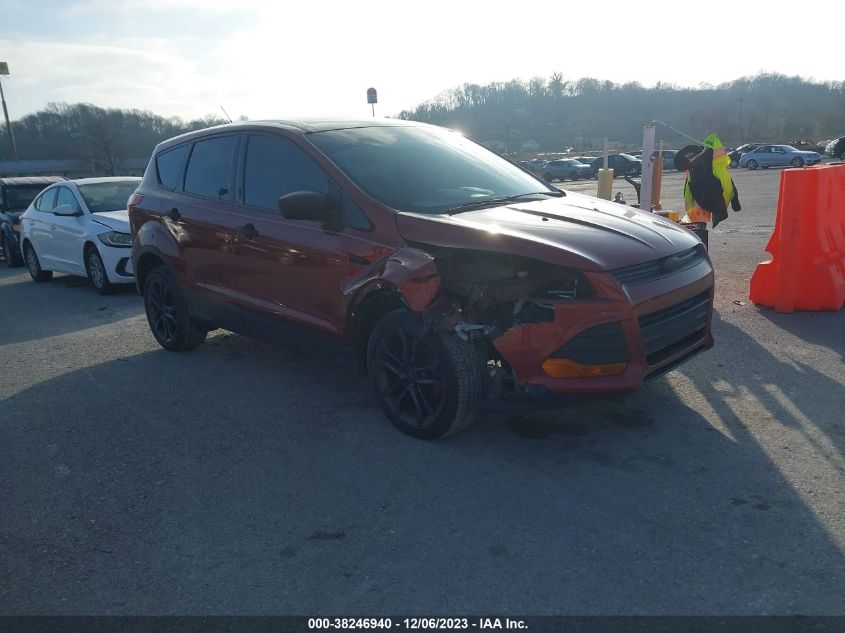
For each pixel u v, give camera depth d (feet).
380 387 14.47
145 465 13.56
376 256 13.99
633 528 10.62
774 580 9.29
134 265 21.42
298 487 12.39
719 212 24.50
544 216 14.16
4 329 26.27
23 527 11.51
